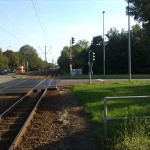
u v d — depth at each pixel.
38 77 80.69
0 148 12.00
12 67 174.38
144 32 48.09
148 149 9.97
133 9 45.75
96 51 112.81
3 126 16.14
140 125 11.84
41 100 26.20
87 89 34.69
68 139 13.26
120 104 20.41
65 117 18.14
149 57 104.75
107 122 13.09
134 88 34.03
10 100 28.02
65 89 37.84
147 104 19.95
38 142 12.86
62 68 136.88
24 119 18.02
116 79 61.03
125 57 109.38
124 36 111.56
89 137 13.42
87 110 19.42
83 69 112.88
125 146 10.26
